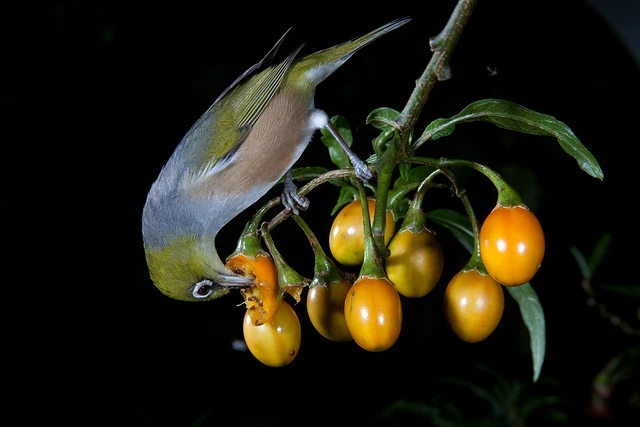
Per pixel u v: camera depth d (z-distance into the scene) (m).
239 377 11.84
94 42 12.32
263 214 4.22
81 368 11.71
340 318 4.20
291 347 4.20
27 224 12.04
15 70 12.26
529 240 3.85
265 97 5.73
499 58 12.95
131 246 12.20
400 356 11.89
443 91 12.53
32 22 12.29
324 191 11.71
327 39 12.84
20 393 11.55
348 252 4.52
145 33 12.54
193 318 12.02
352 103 12.30
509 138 12.34
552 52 13.07
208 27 12.68
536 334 4.71
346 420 11.62
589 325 12.06
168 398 11.66
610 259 12.45
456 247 11.98
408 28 12.73
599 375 10.57
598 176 3.82
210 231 5.39
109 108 12.45
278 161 5.77
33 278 11.89
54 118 12.34
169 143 12.48
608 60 13.14
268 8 12.80
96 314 11.92
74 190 12.23
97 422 11.62
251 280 4.07
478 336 4.25
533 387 11.47
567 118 13.01
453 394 11.51
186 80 12.59
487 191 12.09
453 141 12.20
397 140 4.10
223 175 5.52
